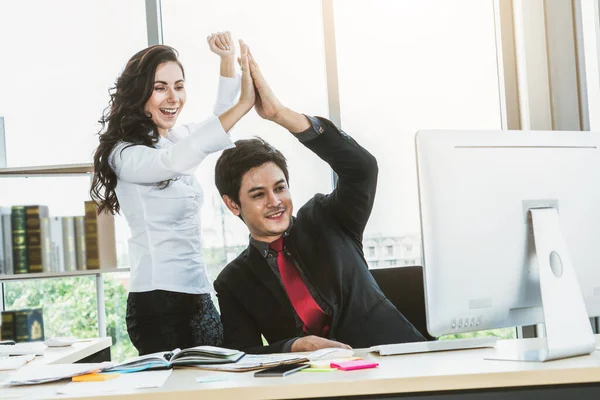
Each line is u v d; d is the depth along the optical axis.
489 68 3.71
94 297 3.61
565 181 1.66
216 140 2.49
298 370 1.54
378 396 1.37
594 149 1.70
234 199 2.43
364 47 3.70
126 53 3.74
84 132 3.71
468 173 1.56
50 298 3.60
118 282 3.61
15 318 3.34
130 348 3.62
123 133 2.76
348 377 1.40
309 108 3.72
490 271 1.57
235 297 2.34
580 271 1.66
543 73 3.53
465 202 1.56
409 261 3.65
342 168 2.35
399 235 3.66
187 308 2.72
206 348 1.79
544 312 1.51
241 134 3.65
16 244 3.26
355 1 3.70
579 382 1.38
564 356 1.51
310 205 2.48
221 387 1.39
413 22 3.71
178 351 1.82
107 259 3.34
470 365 1.47
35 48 3.72
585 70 3.46
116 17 3.74
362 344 2.27
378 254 3.66
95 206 3.30
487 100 3.71
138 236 2.71
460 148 1.57
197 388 1.40
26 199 3.59
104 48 3.73
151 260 2.69
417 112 3.70
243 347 2.26
